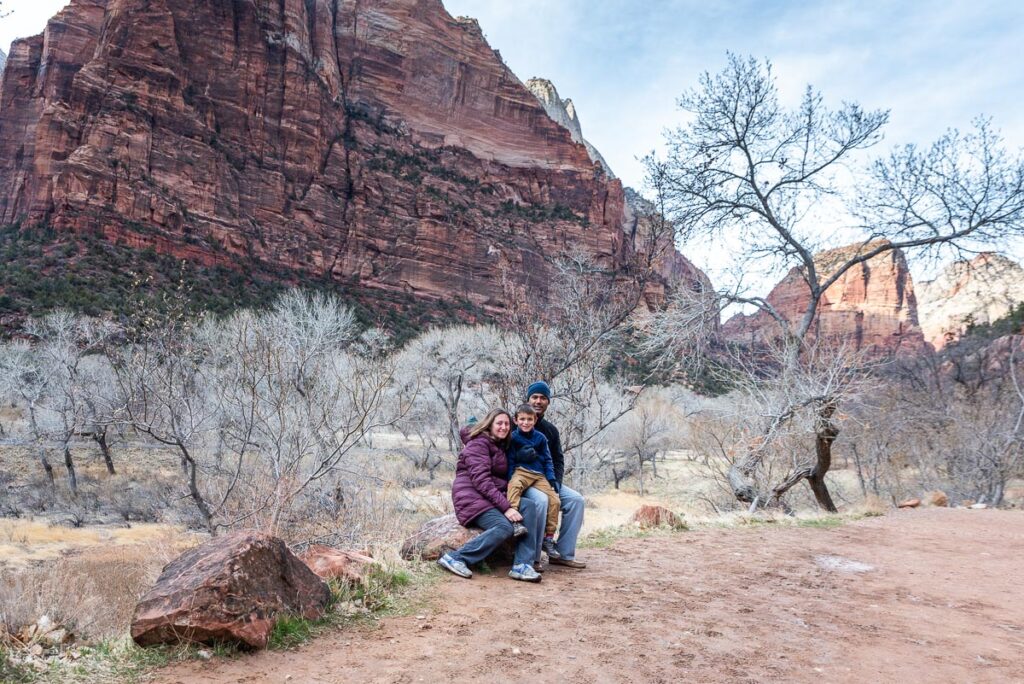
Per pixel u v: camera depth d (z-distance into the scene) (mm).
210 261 80938
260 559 3326
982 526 9133
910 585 5184
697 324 12000
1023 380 21578
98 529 22750
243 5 106875
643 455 37438
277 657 2971
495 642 3307
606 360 11945
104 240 70250
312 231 100562
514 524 4551
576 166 153500
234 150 97688
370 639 3291
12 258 57469
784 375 11492
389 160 119750
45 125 77438
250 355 13016
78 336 26219
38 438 30266
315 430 12133
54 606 5086
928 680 3012
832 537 7613
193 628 2930
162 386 13797
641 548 6230
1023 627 4055
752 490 12336
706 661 3146
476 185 129750
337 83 129000
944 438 19969
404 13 144125
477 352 30812
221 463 17125
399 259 104375
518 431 4922
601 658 3131
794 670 3074
